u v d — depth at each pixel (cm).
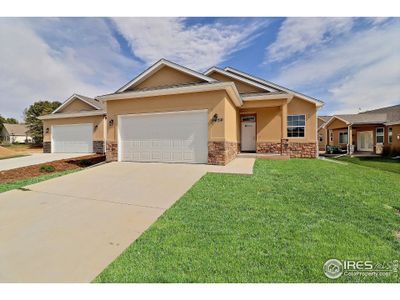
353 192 566
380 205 471
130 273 245
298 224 366
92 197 525
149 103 990
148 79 1098
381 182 693
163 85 1071
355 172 863
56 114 1755
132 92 979
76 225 369
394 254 284
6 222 383
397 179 748
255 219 385
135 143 1026
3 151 1817
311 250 287
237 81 1342
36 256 279
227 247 293
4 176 859
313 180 688
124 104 1034
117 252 286
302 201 485
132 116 1030
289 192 550
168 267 254
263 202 471
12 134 5397
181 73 1038
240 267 253
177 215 405
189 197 506
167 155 973
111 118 1059
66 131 1758
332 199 505
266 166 916
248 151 1404
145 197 518
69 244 307
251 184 613
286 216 399
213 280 235
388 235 335
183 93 934
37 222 382
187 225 361
